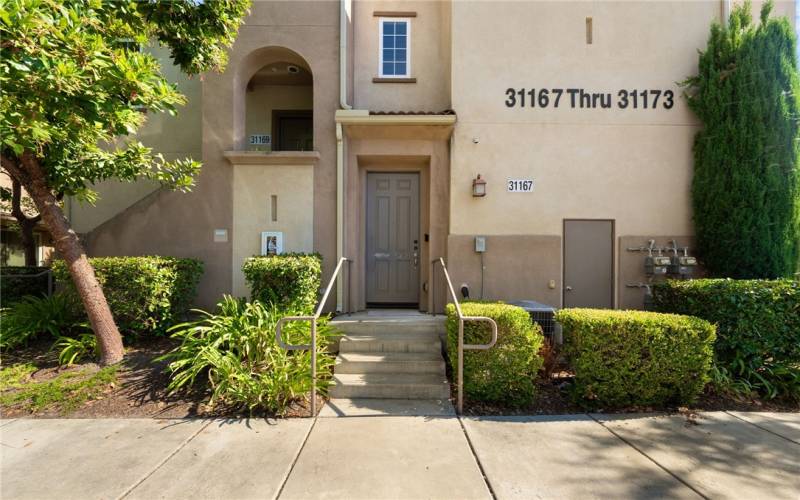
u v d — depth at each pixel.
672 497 2.79
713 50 6.66
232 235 7.13
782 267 6.07
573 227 7.04
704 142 6.70
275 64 7.87
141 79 3.89
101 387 4.53
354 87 7.73
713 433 3.74
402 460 3.26
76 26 3.56
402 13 7.78
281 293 5.59
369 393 4.56
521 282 6.96
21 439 3.58
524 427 3.87
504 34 7.09
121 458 3.27
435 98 7.73
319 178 7.11
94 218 8.83
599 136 7.02
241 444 3.50
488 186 7.01
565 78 7.05
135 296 5.75
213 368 4.42
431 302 7.09
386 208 7.73
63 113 3.61
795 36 6.27
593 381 4.30
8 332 5.51
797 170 6.11
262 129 8.64
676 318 4.43
